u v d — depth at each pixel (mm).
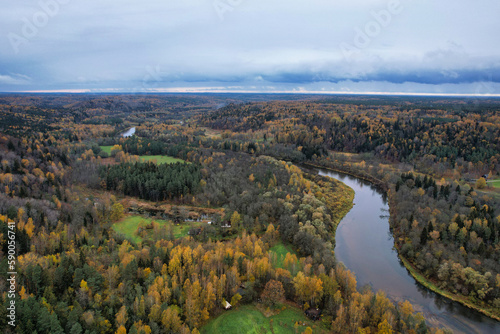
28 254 74688
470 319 82125
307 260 94312
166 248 86312
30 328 54812
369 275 100250
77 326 55812
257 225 118750
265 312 77000
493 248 101438
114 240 101375
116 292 70500
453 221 116000
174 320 64812
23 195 118500
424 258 102625
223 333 69375
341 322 71000
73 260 75062
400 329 70562
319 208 128250
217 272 83312
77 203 127062
